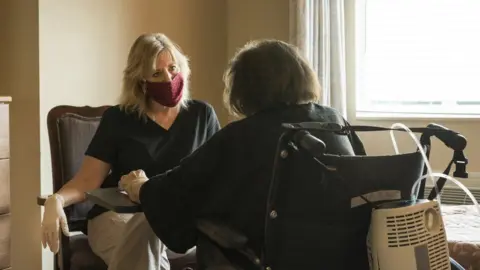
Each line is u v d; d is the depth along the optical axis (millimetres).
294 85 1475
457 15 3279
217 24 3666
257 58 1474
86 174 2109
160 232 1512
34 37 2730
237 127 1435
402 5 3391
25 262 2840
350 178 1319
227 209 1441
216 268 1433
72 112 2352
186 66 2262
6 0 2805
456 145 1460
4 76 2834
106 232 2053
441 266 1322
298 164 1301
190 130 2246
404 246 1287
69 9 2840
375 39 3463
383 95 3471
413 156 1370
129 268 1845
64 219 1898
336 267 1364
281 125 1353
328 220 1341
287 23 3508
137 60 2174
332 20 3256
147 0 3230
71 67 2861
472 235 1726
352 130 1421
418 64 3383
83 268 2055
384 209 1306
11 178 2838
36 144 2752
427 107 3381
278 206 1329
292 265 1349
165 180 1497
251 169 1402
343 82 3289
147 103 2209
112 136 2156
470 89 3283
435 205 1341
